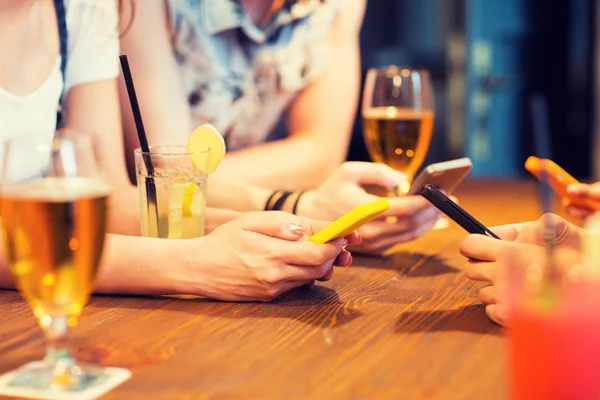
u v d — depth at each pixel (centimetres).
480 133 577
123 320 108
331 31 221
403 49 584
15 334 102
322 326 105
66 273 83
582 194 154
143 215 133
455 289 125
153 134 188
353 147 558
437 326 105
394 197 161
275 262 115
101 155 88
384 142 175
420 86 175
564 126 580
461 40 562
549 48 573
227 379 86
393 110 174
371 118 175
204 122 211
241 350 96
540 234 116
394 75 174
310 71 216
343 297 120
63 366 88
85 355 94
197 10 200
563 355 70
